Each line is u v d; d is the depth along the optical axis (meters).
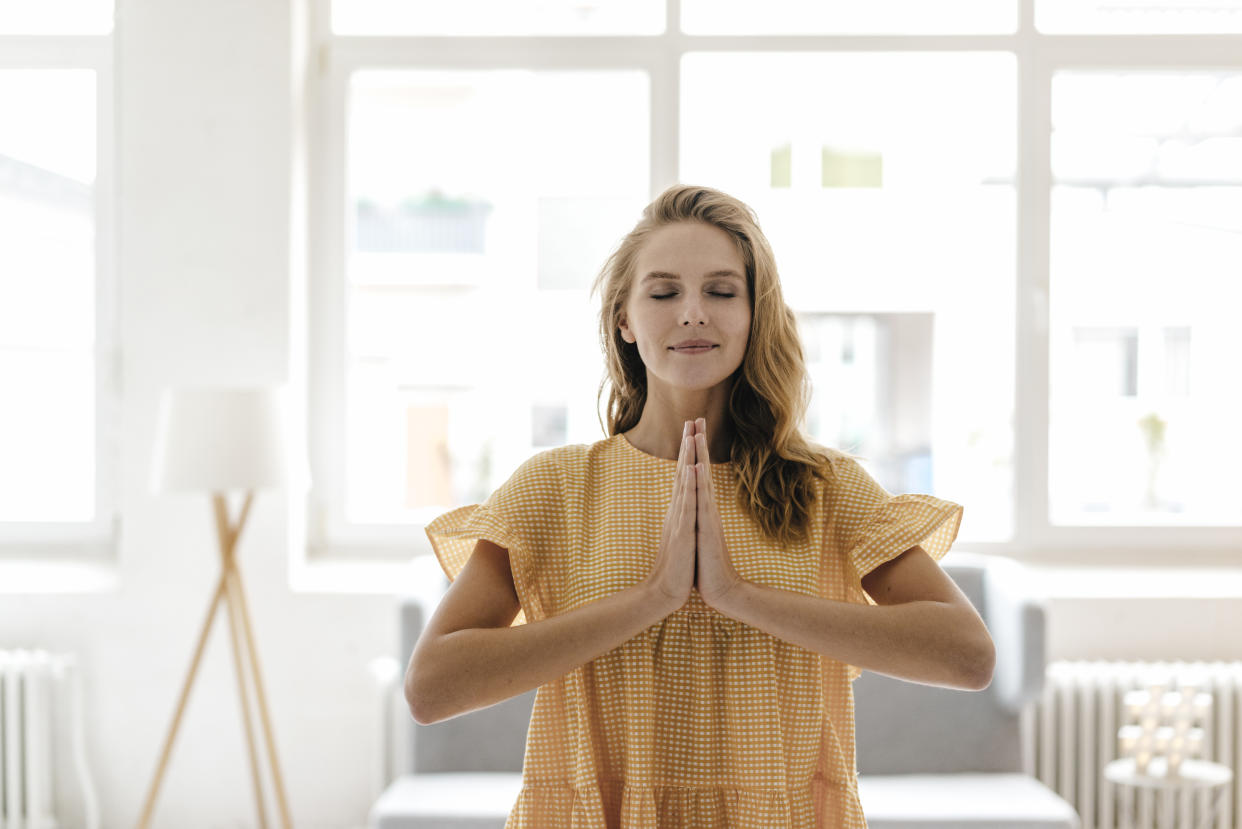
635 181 3.70
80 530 3.68
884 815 2.61
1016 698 2.91
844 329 3.69
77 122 3.66
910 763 3.01
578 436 3.72
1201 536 3.68
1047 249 3.68
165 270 3.46
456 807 2.64
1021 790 2.81
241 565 3.42
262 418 2.96
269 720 3.13
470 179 3.72
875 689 3.03
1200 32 3.64
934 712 3.02
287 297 3.46
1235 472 3.72
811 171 3.68
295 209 3.51
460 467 3.74
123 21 3.45
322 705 3.40
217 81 3.45
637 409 1.20
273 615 3.41
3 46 3.62
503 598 1.08
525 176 3.71
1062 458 3.73
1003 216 3.70
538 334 3.72
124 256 3.46
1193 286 3.72
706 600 0.99
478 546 1.10
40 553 3.68
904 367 3.70
